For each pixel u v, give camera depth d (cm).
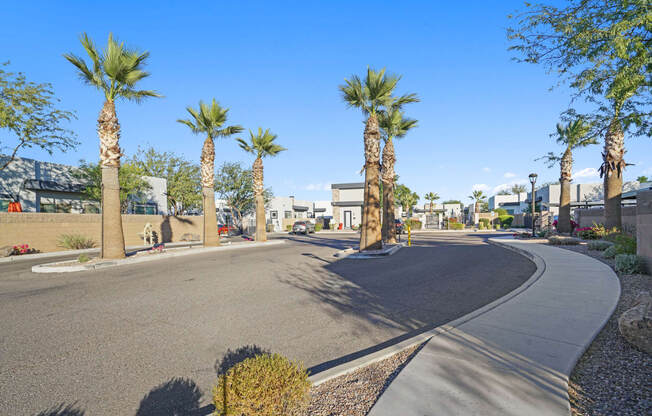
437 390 329
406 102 1794
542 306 611
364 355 448
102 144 1451
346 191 5372
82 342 506
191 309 684
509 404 301
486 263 1267
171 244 2628
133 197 2948
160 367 420
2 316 644
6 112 1777
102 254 1441
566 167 2402
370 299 750
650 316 407
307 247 2141
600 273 921
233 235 4169
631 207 1664
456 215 6919
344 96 1650
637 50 505
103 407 334
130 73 1446
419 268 1177
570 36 561
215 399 285
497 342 443
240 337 523
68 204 2536
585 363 388
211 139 2169
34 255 1767
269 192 5166
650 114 578
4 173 2169
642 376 348
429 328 551
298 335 529
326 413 304
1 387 374
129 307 704
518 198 6025
